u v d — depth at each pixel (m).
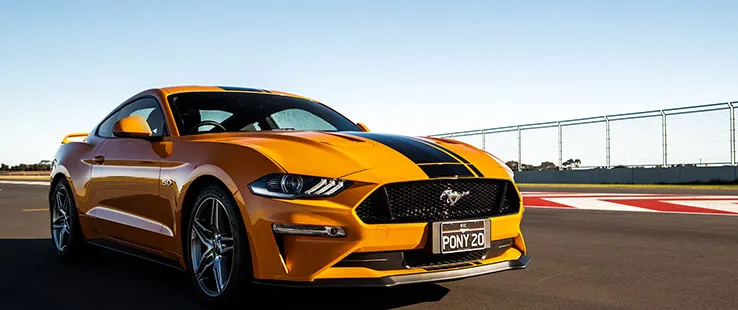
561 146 19.95
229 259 2.81
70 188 4.21
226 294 2.71
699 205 8.23
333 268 2.50
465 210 2.76
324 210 2.47
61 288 3.32
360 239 2.47
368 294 3.06
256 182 2.59
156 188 3.23
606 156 18.69
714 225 5.98
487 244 2.77
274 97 4.00
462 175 2.71
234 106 3.70
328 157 2.66
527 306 2.84
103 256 4.48
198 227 2.93
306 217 2.47
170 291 3.23
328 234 2.46
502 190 2.90
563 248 4.66
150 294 3.15
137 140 3.59
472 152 3.11
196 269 2.95
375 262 2.55
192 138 3.19
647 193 11.36
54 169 4.46
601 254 4.37
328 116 4.04
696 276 3.55
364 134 3.19
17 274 3.75
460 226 2.67
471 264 2.76
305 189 2.51
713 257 4.20
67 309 2.84
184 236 3.04
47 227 6.57
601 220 6.63
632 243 4.89
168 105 3.55
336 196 2.49
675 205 8.31
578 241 5.03
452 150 3.02
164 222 3.17
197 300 3.01
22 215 8.23
